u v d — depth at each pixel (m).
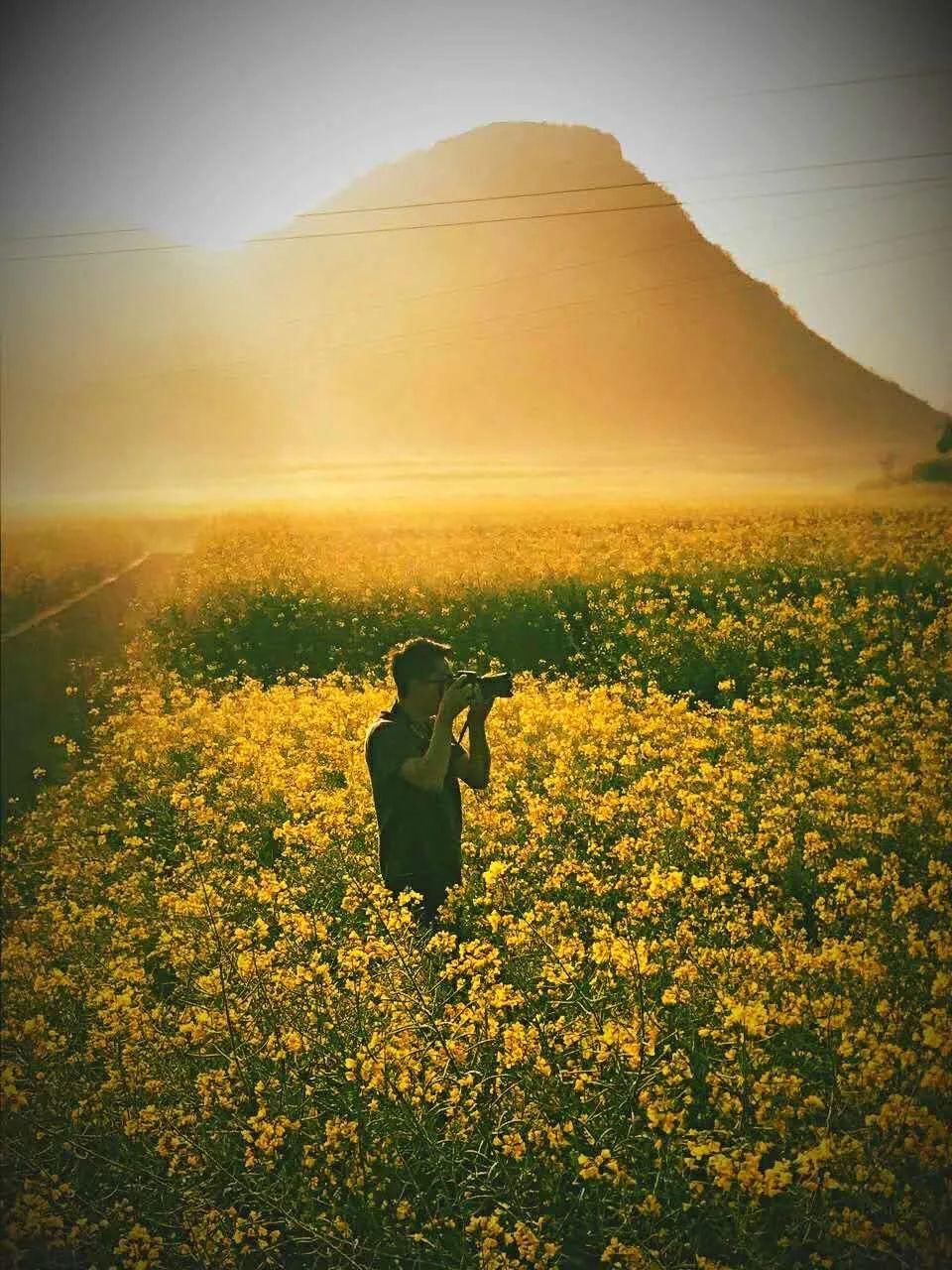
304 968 3.79
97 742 7.86
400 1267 2.89
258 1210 3.08
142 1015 3.65
